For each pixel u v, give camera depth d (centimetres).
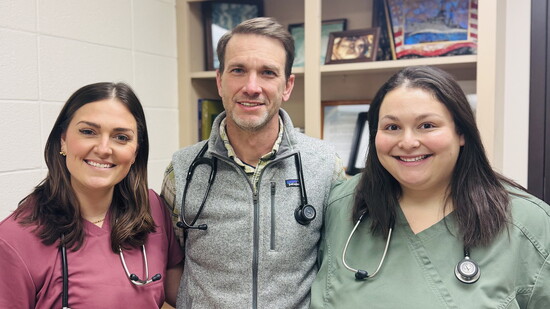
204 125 218
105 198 116
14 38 149
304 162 130
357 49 190
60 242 106
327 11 212
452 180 109
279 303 118
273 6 221
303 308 121
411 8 184
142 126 117
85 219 113
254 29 121
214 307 119
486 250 101
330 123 208
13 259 100
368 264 110
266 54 119
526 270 101
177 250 134
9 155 148
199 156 130
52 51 161
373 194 115
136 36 195
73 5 168
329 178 133
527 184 186
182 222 126
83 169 106
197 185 128
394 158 106
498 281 98
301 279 122
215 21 221
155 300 113
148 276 113
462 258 103
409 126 103
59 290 103
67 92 167
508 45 184
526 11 181
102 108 106
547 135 181
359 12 206
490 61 161
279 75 122
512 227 102
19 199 151
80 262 106
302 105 220
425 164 103
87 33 174
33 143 156
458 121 104
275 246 120
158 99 207
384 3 190
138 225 116
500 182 112
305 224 123
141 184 120
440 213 109
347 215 121
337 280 113
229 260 120
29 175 154
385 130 107
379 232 113
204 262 123
